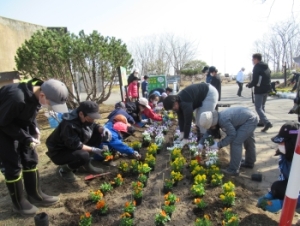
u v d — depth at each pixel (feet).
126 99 36.17
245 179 13.67
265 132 22.74
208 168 14.17
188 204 11.40
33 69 29.63
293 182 7.19
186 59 128.16
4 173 10.39
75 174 14.87
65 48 28.78
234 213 10.39
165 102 15.88
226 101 47.32
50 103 9.59
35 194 11.55
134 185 12.06
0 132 10.09
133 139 21.16
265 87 22.09
